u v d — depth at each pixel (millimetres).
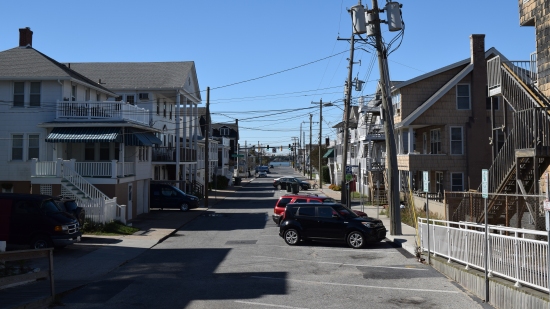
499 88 19656
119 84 43562
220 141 82438
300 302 10867
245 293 11773
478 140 33062
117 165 29406
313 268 15164
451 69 34188
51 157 29641
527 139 16625
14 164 29641
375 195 43000
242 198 53000
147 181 36219
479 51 33125
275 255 17844
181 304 10703
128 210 31047
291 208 20703
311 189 65875
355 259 16859
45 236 18078
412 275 13836
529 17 18219
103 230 23906
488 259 10961
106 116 29781
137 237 22859
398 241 20281
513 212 18734
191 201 37812
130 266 15977
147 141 31391
